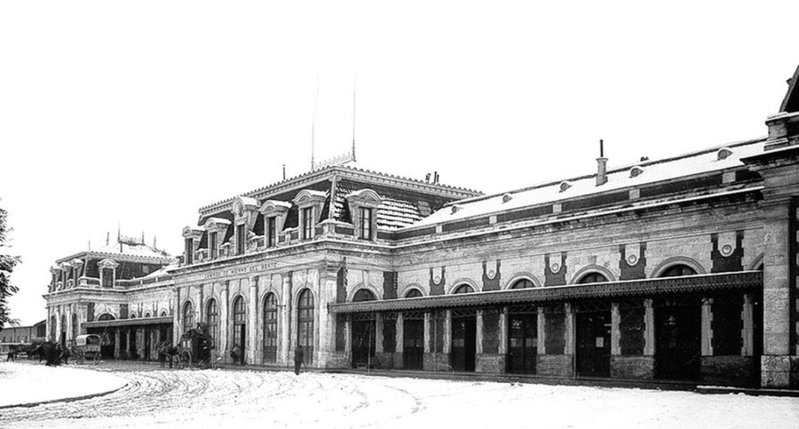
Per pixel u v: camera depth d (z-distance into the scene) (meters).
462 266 53.59
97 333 97.25
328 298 56.41
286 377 47.91
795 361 30.88
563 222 46.38
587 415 23.53
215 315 69.69
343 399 30.94
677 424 20.89
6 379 42.53
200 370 60.34
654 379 38.12
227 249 68.56
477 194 68.75
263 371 56.75
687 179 41.34
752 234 37.97
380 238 59.06
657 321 39.78
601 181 48.00
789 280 31.36
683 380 37.56
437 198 65.75
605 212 44.12
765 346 31.78
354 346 57.34
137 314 100.00
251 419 23.94
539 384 39.53
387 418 23.70
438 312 51.16
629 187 44.03
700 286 35.41
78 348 79.62
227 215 72.81
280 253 60.47
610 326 42.25
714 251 39.53
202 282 71.44
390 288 59.19
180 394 35.25
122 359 91.19
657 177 44.56
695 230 40.41
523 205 51.59
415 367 53.09
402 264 58.78
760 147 41.72
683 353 38.75
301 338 59.00
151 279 97.44
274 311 62.03
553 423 21.58
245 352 64.69
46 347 77.31
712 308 37.00
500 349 47.12
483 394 32.72
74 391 35.38
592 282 45.47
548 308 44.75
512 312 47.00
